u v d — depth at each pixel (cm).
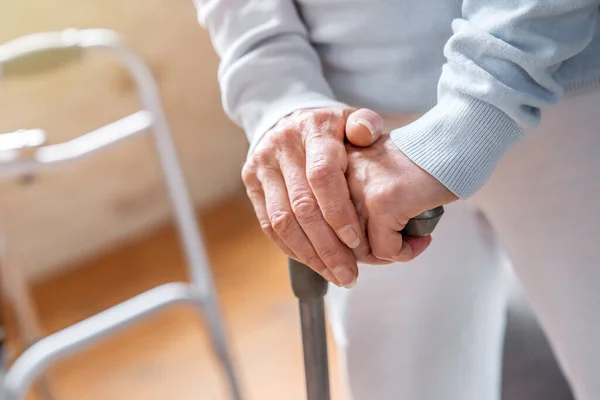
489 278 108
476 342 112
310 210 67
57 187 216
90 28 211
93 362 185
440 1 74
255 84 79
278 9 81
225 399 167
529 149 78
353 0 77
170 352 185
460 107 65
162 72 228
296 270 69
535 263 85
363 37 79
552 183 78
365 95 83
